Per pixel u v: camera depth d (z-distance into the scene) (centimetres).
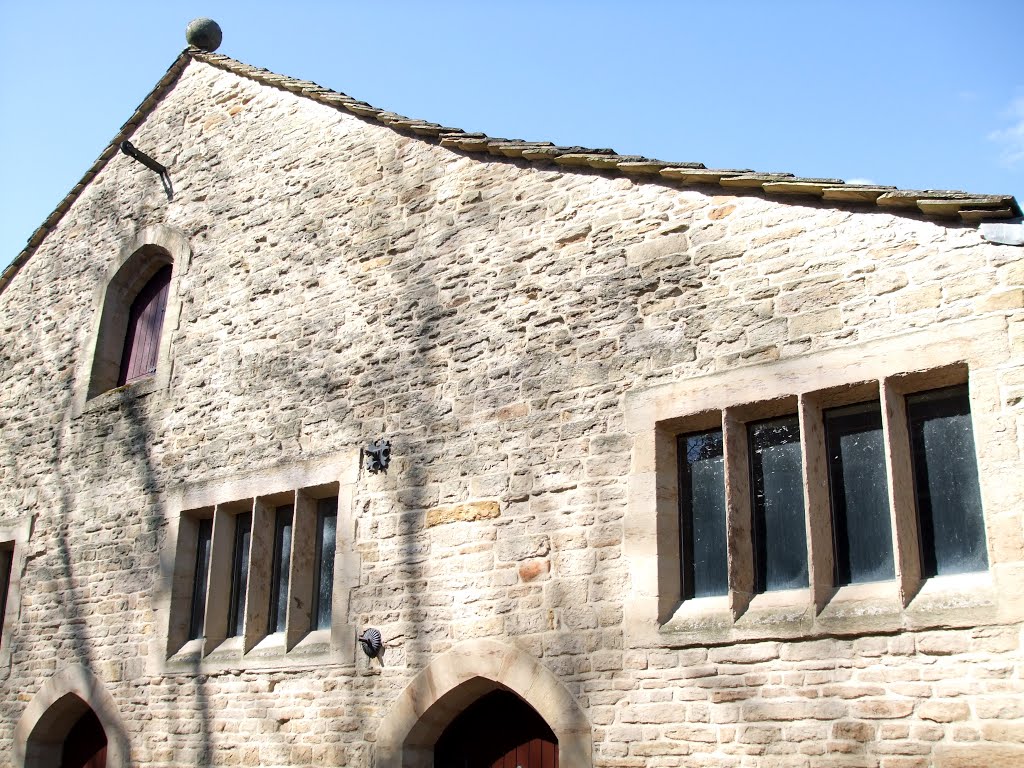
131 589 915
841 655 547
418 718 695
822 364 598
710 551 634
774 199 648
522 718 711
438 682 691
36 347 1134
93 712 927
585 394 689
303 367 862
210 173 1029
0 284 1216
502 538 695
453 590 708
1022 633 498
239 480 867
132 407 988
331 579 805
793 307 620
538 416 706
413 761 700
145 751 843
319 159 932
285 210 938
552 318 723
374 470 780
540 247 748
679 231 683
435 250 812
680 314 664
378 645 730
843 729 535
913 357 567
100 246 1116
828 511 591
